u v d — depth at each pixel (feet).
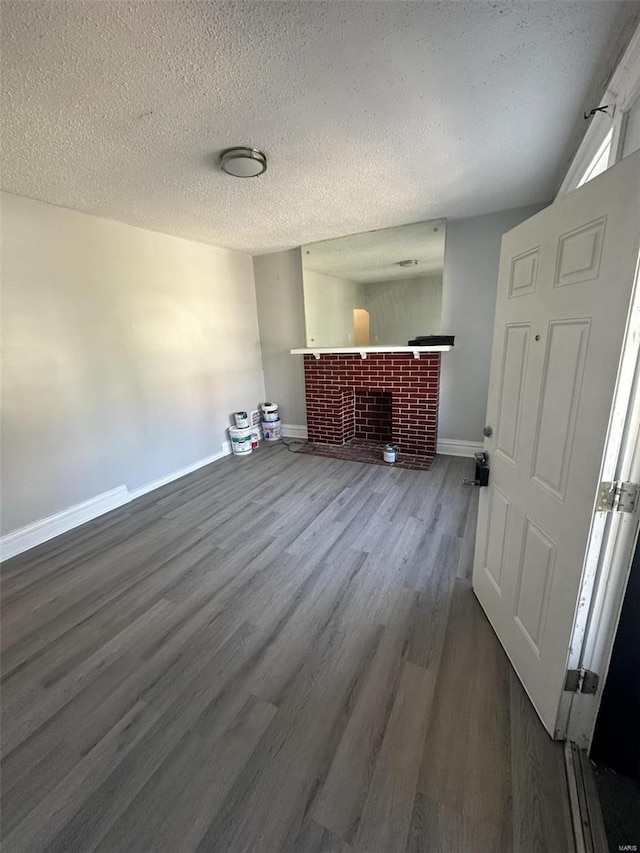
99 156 6.30
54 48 3.82
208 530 9.11
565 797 3.64
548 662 4.17
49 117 5.09
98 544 8.66
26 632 6.08
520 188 8.80
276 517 9.57
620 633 3.51
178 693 4.93
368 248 12.60
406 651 5.42
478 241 11.34
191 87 4.62
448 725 4.36
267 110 5.21
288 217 10.15
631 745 3.61
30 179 7.14
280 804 3.70
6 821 3.66
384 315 13.08
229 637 5.83
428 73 4.57
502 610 5.40
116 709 4.75
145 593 6.93
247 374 15.55
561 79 4.72
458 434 13.12
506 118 5.64
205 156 6.46
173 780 3.95
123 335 10.48
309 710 4.63
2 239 7.82
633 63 3.68
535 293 4.39
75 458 9.53
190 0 3.34
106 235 9.80
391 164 7.20
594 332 3.33
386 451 12.84
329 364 14.40
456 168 7.50
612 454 3.22
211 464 13.71
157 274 11.32
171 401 12.15
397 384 13.21
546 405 4.18
